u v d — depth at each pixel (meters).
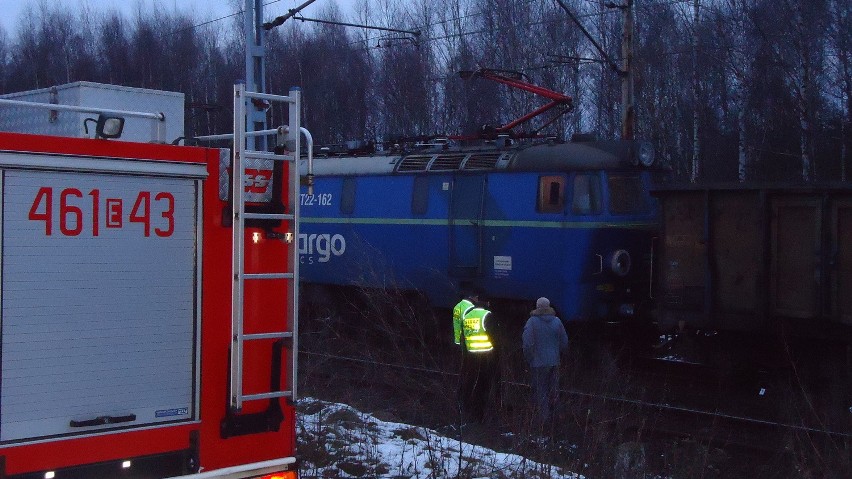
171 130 5.54
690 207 12.19
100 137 4.05
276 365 4.40
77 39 41.84
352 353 14.16
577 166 13.82
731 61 25.95
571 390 10.57
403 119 34.22
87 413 3.93
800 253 11.05
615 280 13.98
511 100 31.53
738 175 26.45
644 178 14.43
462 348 10.25
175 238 4.17
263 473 4.38
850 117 23.30
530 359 10.08
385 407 10.69
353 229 16.44
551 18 32.53
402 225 15.70
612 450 8.14
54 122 5.29
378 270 15.87
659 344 14.11
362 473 7.15
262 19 16.66
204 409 4.25
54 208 3.85
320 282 17.00
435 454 7.66
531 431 8.16
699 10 29.41
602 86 31.30
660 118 29.67
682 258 12.28
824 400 10.60
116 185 4.01
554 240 13.79
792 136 25.20
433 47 35.75
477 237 14.70
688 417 10.57
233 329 4.22
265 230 4.36
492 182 14.55
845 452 8.38
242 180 4.21
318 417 8.41
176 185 4.18
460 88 33.25
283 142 4.46
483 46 33.84
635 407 10.49
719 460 8.92
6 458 3.71
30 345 3.78
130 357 4.04
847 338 10.61
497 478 7.15
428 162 15.55
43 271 3.82
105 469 3.98
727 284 11.77
